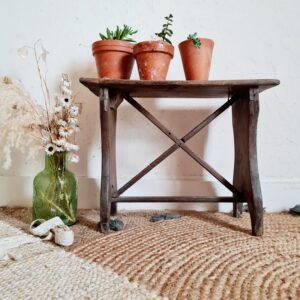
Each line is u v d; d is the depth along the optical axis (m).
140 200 0.85
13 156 1.04
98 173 1.06
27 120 0.76
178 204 1.05
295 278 0.54
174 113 1.05
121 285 0.50
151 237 0.74
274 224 0.87
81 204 1.04
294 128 1.05
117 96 0.83
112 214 0.96
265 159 1.05
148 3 1.03
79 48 1.04
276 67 1.04
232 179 1.03
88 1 1.04
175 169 1.06
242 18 1.03
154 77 0.76
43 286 0.50
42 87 1.00
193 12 1.03
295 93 1.04
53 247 0.67
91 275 0.54
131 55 0.80
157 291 0.49
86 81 0.70
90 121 1.05
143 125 1.06
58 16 1.04
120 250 0.66
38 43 1.04
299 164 1.06
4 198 1.04
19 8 1.03
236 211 0.94
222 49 1.04
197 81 0.71
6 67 1.04
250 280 0.53
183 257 0.62
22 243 0.69
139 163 1.06
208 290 0.49
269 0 1.03
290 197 1.04
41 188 0.83
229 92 0.82
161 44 0.75
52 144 0.79
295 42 1.04
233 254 0.64
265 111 1.05
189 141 1.05
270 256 0.64
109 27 1.04
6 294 0.47
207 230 0.80
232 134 1.05
